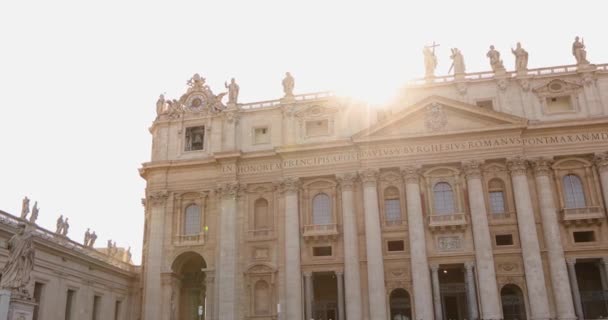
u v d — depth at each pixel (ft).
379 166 164.76
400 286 155.43
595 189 155.63
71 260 142.72
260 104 184.85
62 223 146.61
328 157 169.58
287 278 160.15
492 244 155.22
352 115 174.81
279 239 166.81
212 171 179.32
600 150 156.87
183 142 185.37
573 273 149.48
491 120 161.79
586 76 165.37
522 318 150.61
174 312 172.45
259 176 174.40
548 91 166.71
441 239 157.58
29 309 86.84
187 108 188.96
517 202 155.02
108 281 165.27
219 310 161.38
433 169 163.02
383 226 161.17
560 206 155.33
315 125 178.50
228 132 181.27
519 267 151.94
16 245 86.74
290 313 156.97
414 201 159.53
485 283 149.28
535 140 160.66
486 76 172.65
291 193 168.14
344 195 164.76
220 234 169.58
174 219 177.37
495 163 161.38
